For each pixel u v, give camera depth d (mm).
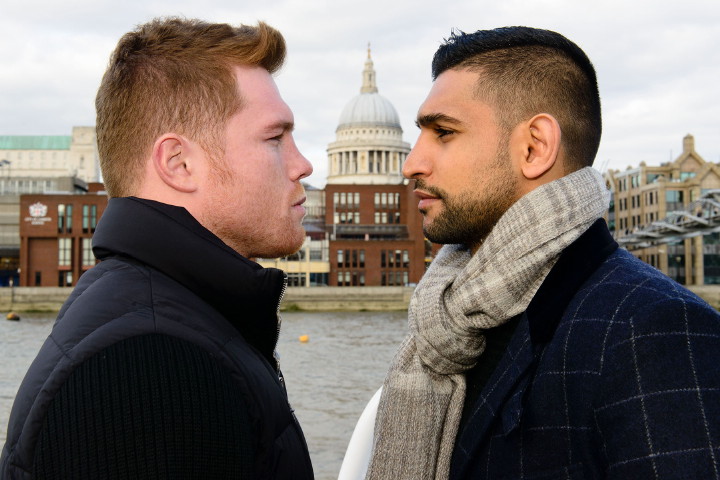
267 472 1432
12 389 19984
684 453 1304
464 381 1801
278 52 1717
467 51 1812
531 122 1755
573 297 1612
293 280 77062
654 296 1468
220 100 1611
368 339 37812
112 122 1612
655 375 1376
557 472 1514
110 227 1539
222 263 1525
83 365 1246
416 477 1753
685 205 66875
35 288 66688
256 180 1663
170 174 1599
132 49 1625
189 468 1219
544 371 1559
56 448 1186
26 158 164500
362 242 76500
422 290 1890
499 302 1655
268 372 1547
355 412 16438
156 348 1295
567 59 1779
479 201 1787
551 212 1634
